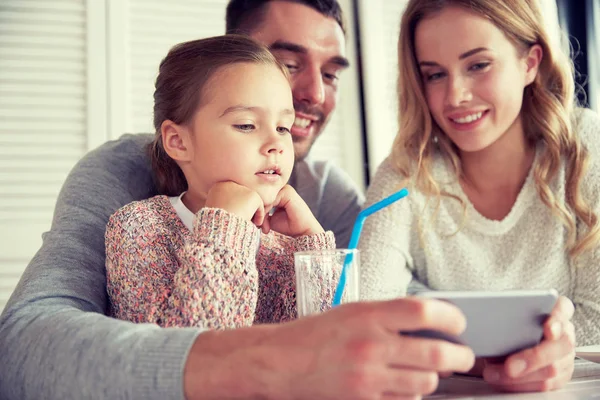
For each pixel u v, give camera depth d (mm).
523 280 1584
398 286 1605
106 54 2564
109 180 1214
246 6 1682
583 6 2521
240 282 907
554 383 805
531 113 1610
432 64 1509
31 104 2486
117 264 1020
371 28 2799
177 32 2656
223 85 1118
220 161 1109
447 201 1641
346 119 2793
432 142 1663
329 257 893
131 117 2574
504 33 1478
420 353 562
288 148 1149
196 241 928
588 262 1520
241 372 604
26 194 2451
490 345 765
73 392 684
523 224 1591
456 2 1460
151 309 945
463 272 1617
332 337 571
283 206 1199
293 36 1611
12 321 833
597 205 1537
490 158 1609
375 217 1607
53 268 974
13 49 2496
